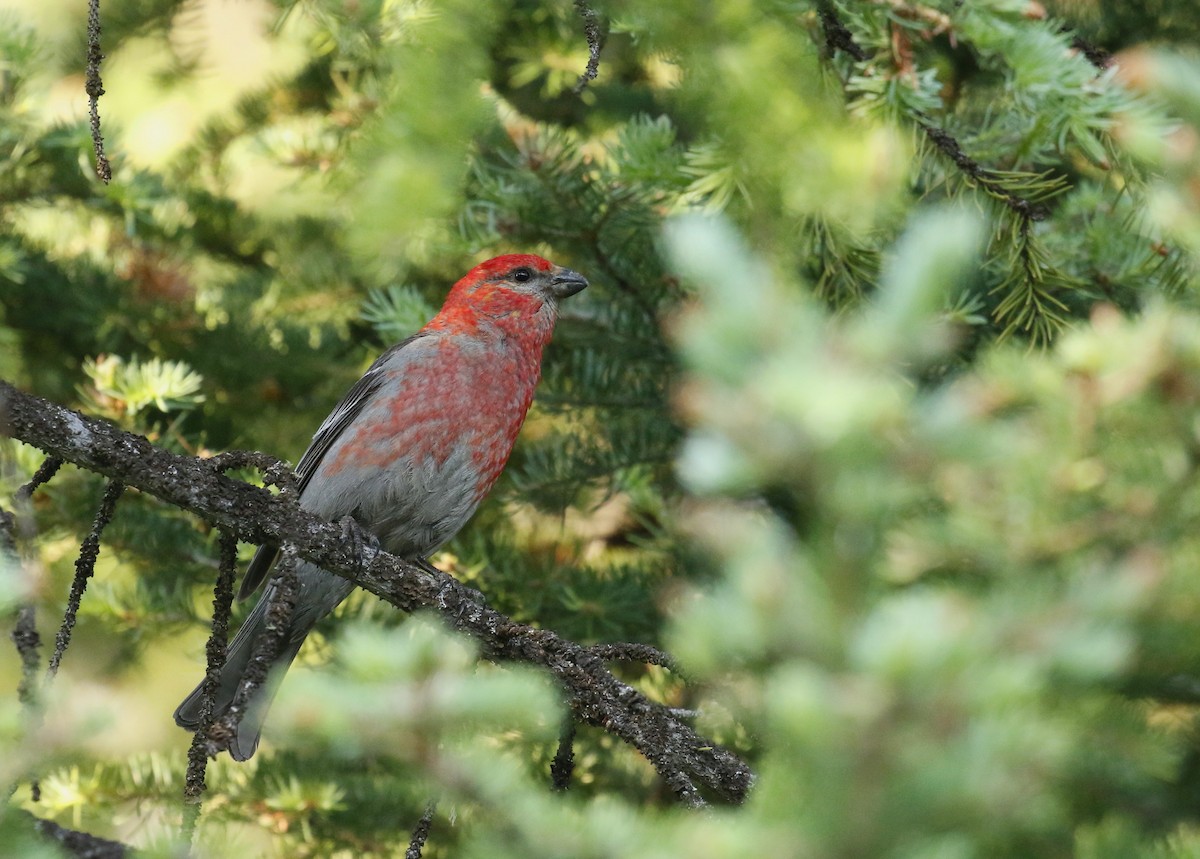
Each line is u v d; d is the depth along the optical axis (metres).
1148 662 4.14
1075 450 4.39
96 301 9.88
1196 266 5.42
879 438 2.45
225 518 5.92
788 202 5.17
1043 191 6.32
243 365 10.22
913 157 6.13
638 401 9.45
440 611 6.30
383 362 8.90
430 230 7.40
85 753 7.66
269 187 10.77
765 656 2.52
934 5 5.45
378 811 8.16
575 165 7.96
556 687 5.70
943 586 4.39
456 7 4.52
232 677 7.84
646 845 2.73
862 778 2.37
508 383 8.84
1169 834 3.92
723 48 4.77
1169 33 9.36
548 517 9.72
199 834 7.23
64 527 8.71
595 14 5.29
